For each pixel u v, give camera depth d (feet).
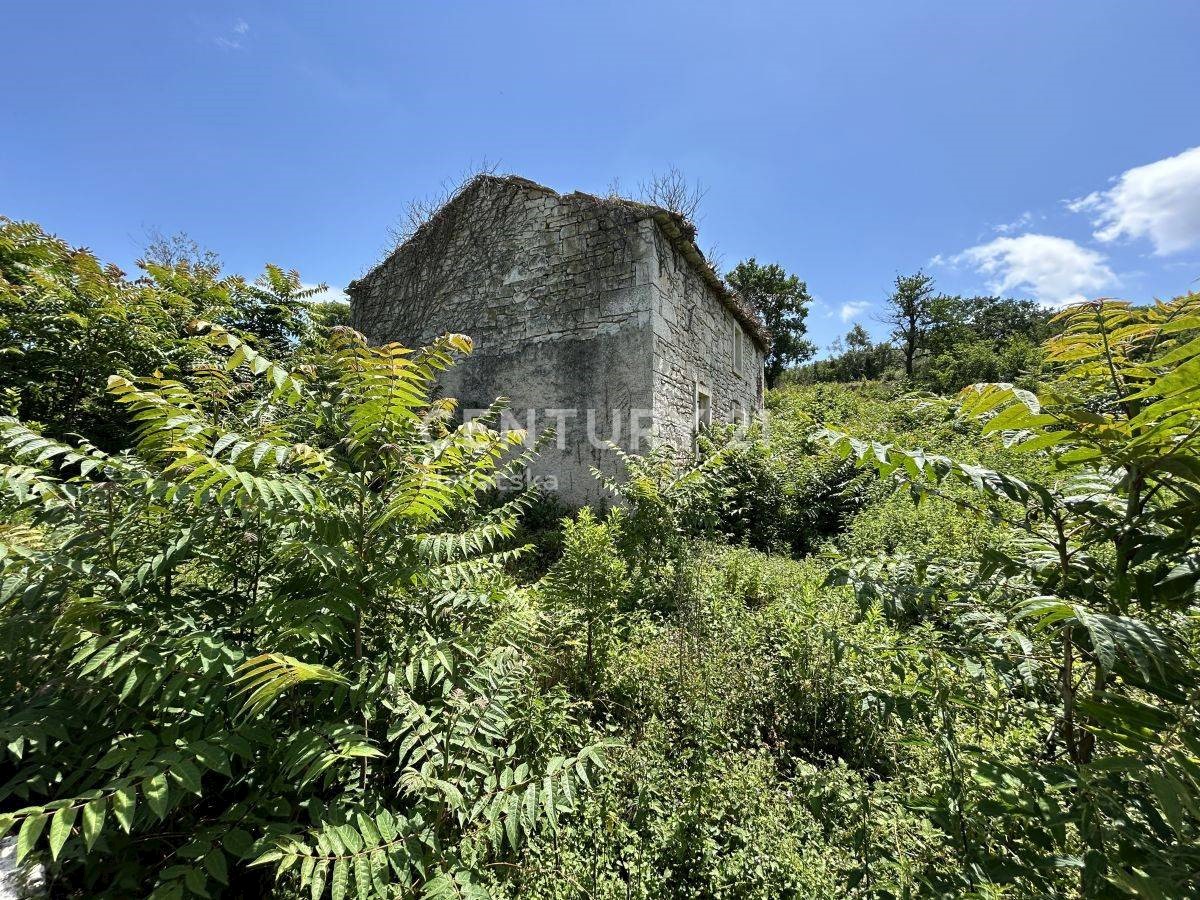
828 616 10.57
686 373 27.66
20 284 14.35
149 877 5.64
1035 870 4.17
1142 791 4.01
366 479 6.60
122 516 6.59
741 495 24.59
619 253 24.26
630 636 12.10
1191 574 3.57
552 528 23.02
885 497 20.92
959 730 6.59
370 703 5.82
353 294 33.50
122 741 5.38
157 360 14.96
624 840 6.74
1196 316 3.46
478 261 28.22
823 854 6.21
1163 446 3.66
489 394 27.32
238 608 7.11
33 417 13.53
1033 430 4.76
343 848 4.78
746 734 9.31
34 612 5.81
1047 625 4.64
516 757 7.59
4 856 5.04
